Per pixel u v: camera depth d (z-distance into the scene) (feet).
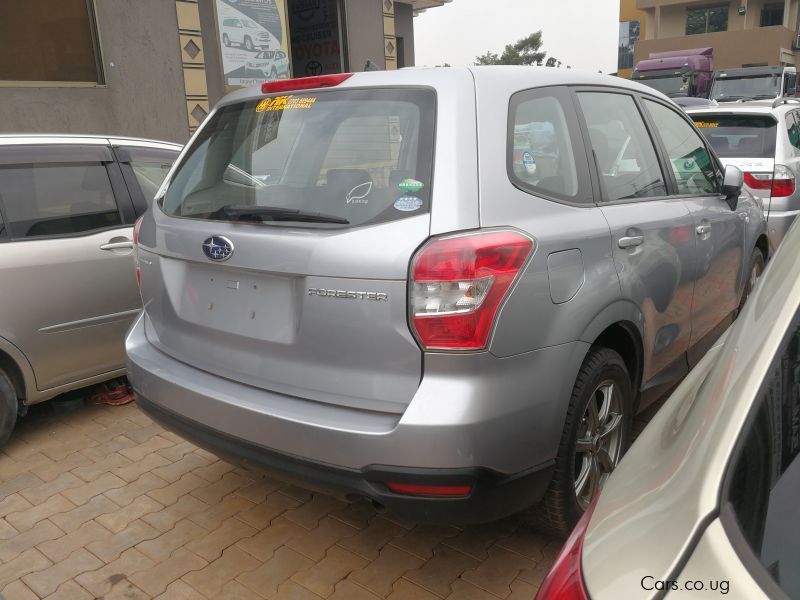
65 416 13.71
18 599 8.51
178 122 30.53
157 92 29.58
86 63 27.35
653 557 3.27
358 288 7.18
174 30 29.84
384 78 8.30
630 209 9.53
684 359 11.64
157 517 10.17
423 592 8.36
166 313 9.42
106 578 8.84
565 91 9.29
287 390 7.89
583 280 8.08
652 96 11.73
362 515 10.07
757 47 118.01
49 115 26.05
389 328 7.07
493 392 7.02
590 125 9.52
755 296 4.69
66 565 9.13
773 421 3.54
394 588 8.45
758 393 3.63
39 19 25.70
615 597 3.20
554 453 7.84
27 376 12.14
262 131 8.94
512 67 8.76
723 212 12.37
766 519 3.18
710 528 3.21
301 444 7.45
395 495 7.09
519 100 8.32
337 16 39.06
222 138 9.42
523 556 8.98
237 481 11.12
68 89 26.53
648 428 4.77
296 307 7.73
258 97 9.41
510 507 7.50
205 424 8.41
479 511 7.16
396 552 9.16
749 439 3.48
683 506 3.41
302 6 40.68
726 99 62.54
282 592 8.46
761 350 3.84
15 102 25.05
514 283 7.13
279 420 7.56
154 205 9.93
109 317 13.09
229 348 8.53
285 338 7.88
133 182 13.96
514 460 7.32
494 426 7.04
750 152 21.17
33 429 13.17
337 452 7.22
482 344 6.91
